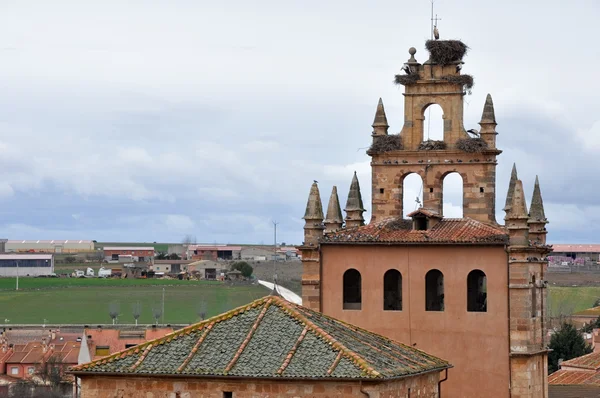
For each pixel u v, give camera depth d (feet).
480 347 286.25
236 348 211.20
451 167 301.84
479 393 285.84
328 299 298.15
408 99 306.55
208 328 216.95
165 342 215.92
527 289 284.20
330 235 299.79
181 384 208.23
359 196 316.60
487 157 300.20
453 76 302.45
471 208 300.61
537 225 298.97
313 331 212.64
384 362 211.82
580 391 370.73
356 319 295.89
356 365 203.21
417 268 292.20
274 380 203.51
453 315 288.71
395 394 209.67
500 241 284.41
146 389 209.87
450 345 288.71
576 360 461.37
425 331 290.76
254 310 220.23
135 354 214.48
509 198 299.58
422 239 290.97
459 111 303.48
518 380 283.18
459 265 288.71
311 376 201.67
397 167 305.53
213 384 206.59
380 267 294.87
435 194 302.86
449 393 287.89
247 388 205.16
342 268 297.74
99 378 211.61
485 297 299.58
